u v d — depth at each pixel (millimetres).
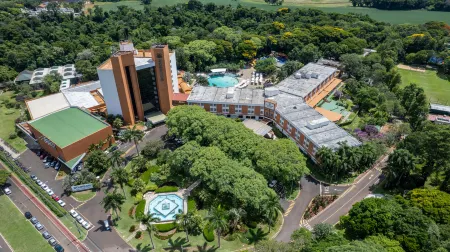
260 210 103375
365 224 93938
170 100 166250
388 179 119438
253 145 122125
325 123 141250
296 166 113062
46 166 136125
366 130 150500
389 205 98500
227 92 168500
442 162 114688
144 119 165750
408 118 162625
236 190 104125
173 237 102812
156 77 158375
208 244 100188
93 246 100500
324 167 123688
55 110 163125
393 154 115875
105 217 110875
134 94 156250
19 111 181250
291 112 151875
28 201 119062
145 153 137625
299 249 89500
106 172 131875
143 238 102688
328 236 93312
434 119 165125
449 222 94125
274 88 171500
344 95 190375
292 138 146250
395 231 92812
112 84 151375
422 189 106562
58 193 121688
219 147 124375
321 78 191125
